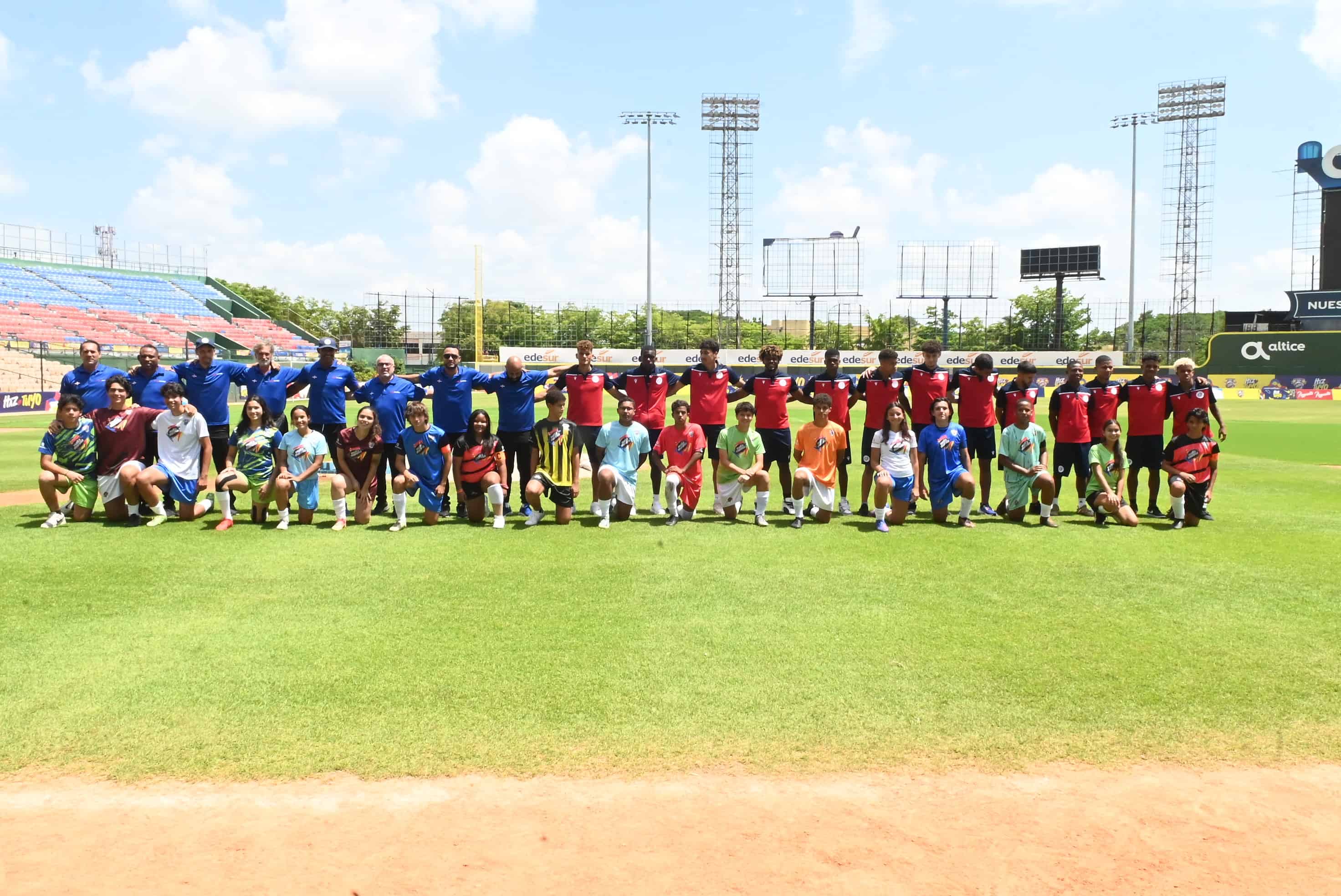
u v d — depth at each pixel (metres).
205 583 6.21
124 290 54.25
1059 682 4.46
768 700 4.21
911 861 2.94
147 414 8.73
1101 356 9.53
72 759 3.60
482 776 3.49
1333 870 2.92
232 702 4.14
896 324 68.25
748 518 9.17
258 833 3.09
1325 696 4.30
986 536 8.16
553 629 5.24
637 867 2.89
